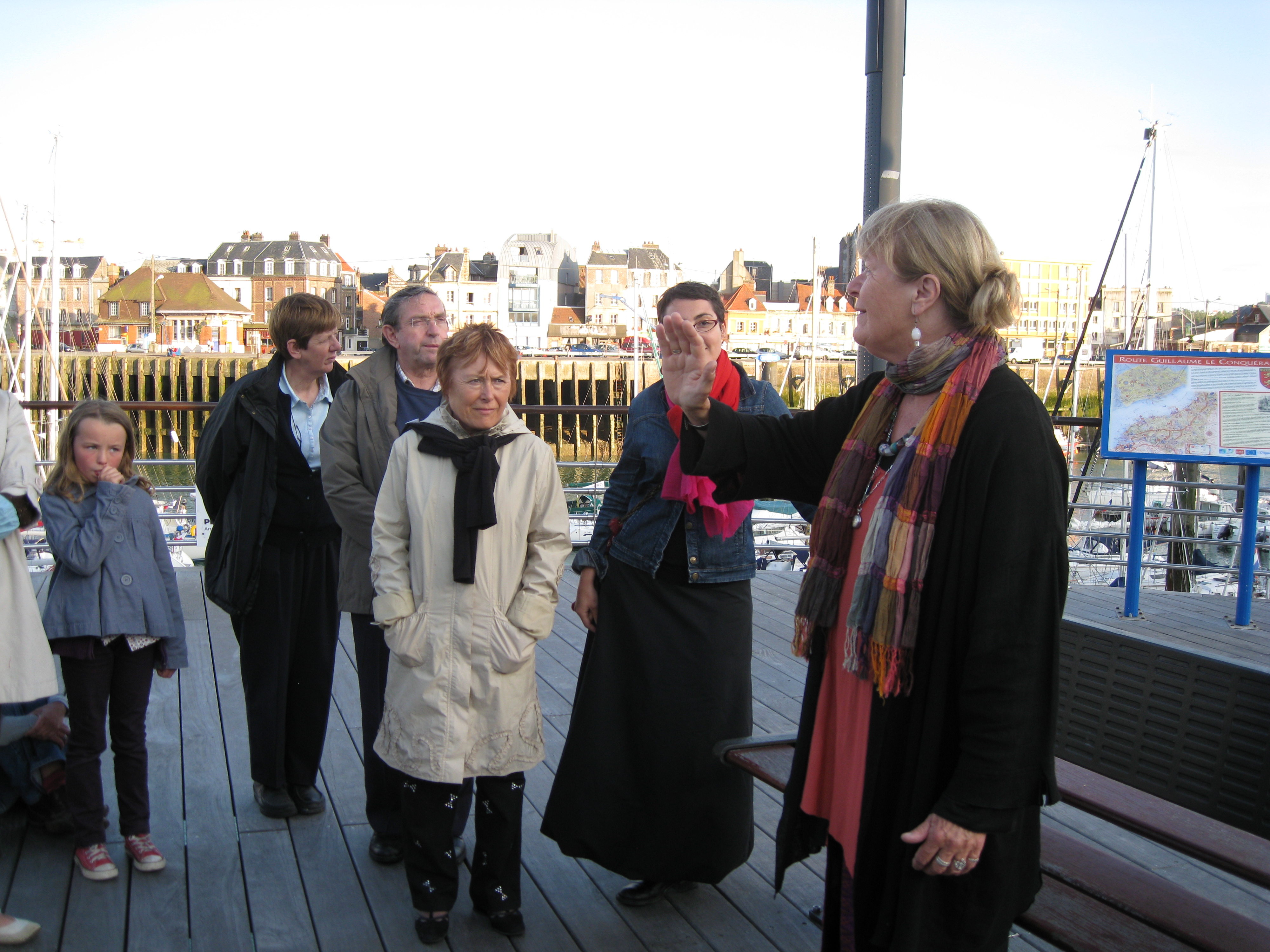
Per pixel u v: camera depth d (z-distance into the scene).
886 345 1.52
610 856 2.39
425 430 2.20
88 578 2.45
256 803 2.98
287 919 2.35
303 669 2.89
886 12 4.00
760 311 79.94
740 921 2.39
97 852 2.51
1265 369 5.52
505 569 2.20
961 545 1.36
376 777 2.60
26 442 2.42
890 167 4.07
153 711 3.71
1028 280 80.38
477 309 79.38
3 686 2.30
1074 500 10.66
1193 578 12.18
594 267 80.88
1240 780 1.84
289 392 2.86
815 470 1.78
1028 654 1.31
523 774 2.31
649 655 2.35
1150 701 2.05
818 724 1.64
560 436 40.09
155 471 23.06
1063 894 1.77
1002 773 1.30
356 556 2.62
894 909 1.42
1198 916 1.67
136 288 74.19
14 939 2.19
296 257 80.88
